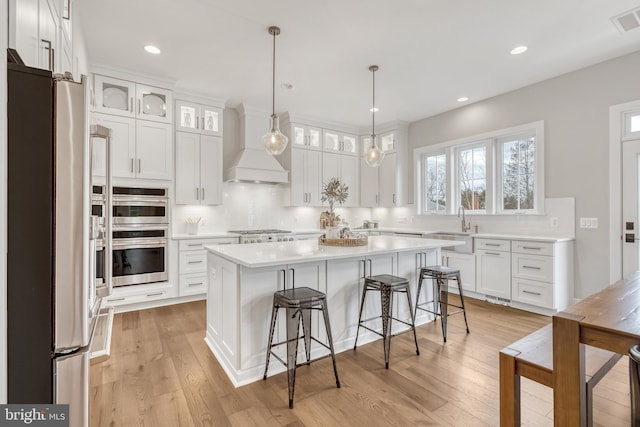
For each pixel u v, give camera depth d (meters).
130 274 3.64
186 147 4.23
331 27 2.76
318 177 5.56
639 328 1.13
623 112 3.29
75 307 1.13
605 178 3.41
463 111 4.84
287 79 3.84
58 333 1.10
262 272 2.27
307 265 2.48
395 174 5.62
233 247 2.78
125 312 3.64
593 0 2.41
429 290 3.37
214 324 2.65
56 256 1.09
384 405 1.91
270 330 2.19
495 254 3.94
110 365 2.40
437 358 2.51
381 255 2.94
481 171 4.70
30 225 1.05
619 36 2.91
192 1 2.42
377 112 5.14
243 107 4.80
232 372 2.22
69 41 2.13
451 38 2.93
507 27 2.76
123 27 2.76
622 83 3.29
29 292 1.06
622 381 2.16
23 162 1.05
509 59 3.35
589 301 1.45
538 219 3.96
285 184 5.41
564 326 1.24
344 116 5.38
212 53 3.22
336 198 3.46
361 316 2.78
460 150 4.98
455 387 2.10
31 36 1.32
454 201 5.04
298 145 5.32
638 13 2.57
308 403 1.93
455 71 3.62
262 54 3.23
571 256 3.63
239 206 5.07
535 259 3.56
